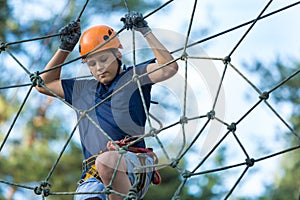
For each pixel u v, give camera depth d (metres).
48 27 29.25
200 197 28.98
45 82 12.68
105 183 11.71
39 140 26.59
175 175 27.94
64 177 25.88
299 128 30.66
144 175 11.99
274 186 29.02
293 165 29.05
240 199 29.81
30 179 25.61
